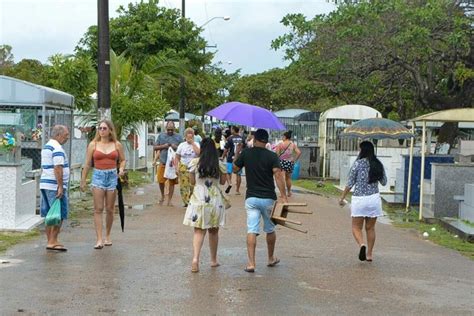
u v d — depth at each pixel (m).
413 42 21.14
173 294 7.62
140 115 20.45
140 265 9.11
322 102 38.97
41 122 14.02
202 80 49.84
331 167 27.36
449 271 9.47
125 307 7.02
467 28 22.00
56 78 20.75
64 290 7.64
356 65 23.12
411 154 17.27
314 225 13.76
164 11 37.03
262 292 7.86
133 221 13.34
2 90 13.02
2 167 11.39
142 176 24.48
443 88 26.09
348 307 7.32
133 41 35.94
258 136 9.06
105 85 15.97
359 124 18.67
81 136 21.33
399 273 9.20
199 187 8.85
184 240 11.22
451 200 15.35
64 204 9.97
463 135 31.23
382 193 20.72
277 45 24.30
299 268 9.30
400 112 27.17
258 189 9.02
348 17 21.94
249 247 8.97
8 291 7.52
